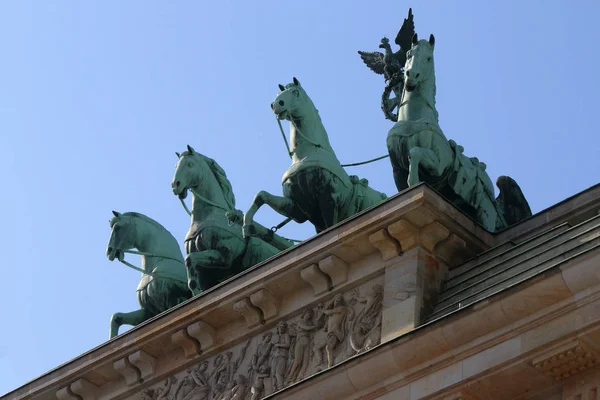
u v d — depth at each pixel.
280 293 86.69
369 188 93.12
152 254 100.75
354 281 84.19
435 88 90.88
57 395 94.38
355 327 82.81
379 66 102.06
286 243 92.44
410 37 97.81
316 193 90.75
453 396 76.00
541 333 74.19
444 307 80.50
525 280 74.56
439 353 77.00
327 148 92.62
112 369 92.62
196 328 88.94
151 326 90.62
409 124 88.31
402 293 81.50
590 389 73.06
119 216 101.56
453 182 88.06
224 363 88.44
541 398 74.88
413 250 82.50
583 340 72.94
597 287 73.06
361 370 78.88
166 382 91.00
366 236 83.44
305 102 93.31
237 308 87.44
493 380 75.19
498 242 83.94
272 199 91.25
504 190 93.12
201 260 93.81
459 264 83.31
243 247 94.94
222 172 99.00
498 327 75.50
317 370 83.44
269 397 81.62
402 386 77.94
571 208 81.94
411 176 85.69
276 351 85.88
